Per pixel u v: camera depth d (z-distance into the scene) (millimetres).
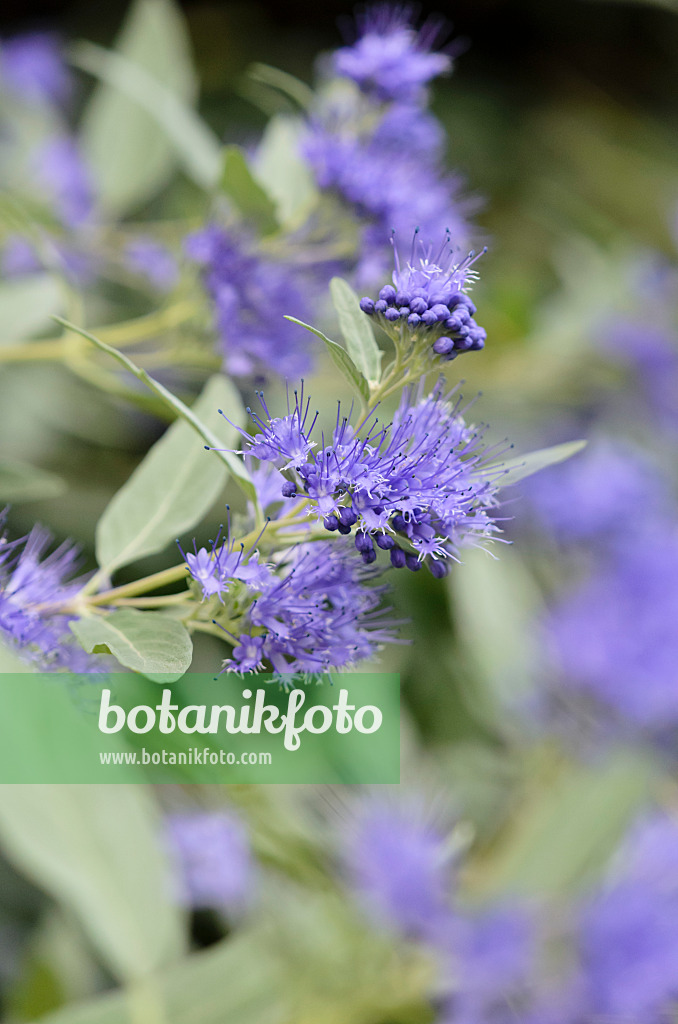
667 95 1399
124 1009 502
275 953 513
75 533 686
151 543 453
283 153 550
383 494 410
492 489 420
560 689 650
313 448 419
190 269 521
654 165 1307
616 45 1342
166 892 507
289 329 521
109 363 526
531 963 527
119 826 503
